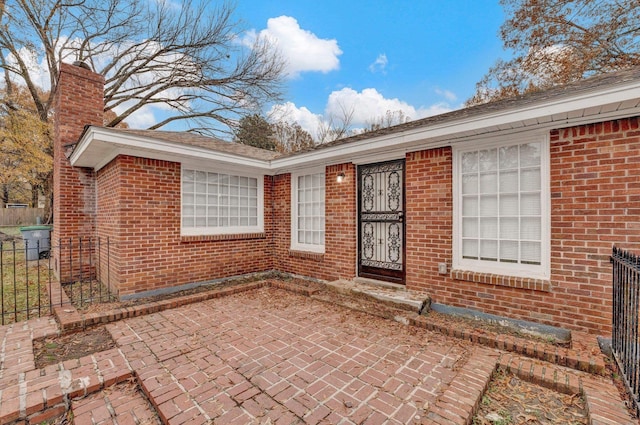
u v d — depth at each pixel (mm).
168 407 2473
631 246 3297
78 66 7301
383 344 3725
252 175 7656
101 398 2703
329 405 2521
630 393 2439
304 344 3719
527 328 3969
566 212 3709
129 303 5262
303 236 7391
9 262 8930
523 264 4105
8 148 11102
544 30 10727
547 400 2652
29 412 2441
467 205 4605
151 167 5824
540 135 3916
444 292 4770
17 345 3627
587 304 3562
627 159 3324
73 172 7020
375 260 5910
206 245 6648
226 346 3652
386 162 5770
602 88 3016
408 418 2350
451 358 3357
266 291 6230
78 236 7070
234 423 2291
